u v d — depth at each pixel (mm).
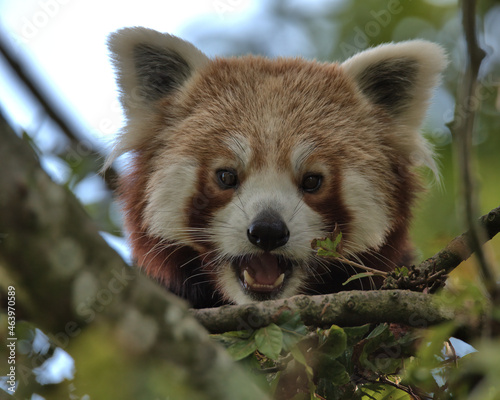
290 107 8391
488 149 9414
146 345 3189
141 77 8812
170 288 8523
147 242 8422
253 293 8000
